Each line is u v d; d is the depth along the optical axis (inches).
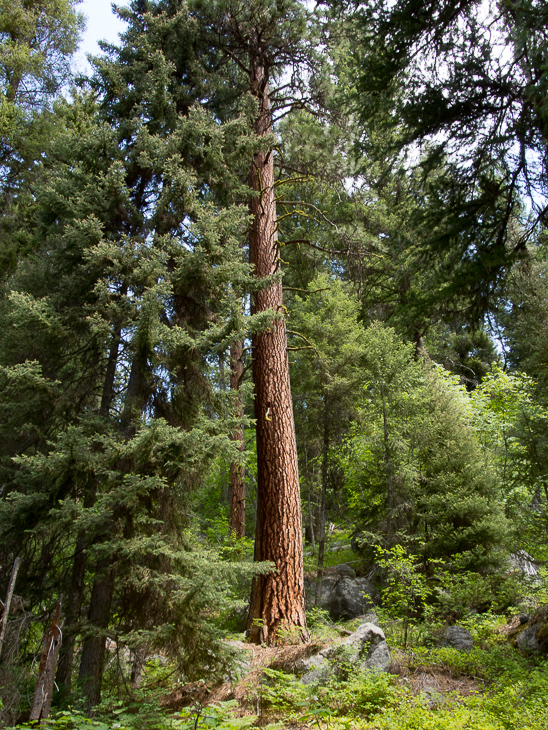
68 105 467.2
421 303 222.8
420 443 452.8
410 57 222.1
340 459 523.8
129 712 210.7
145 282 255.9
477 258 204.2
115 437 239.1
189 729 158.7
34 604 237.8
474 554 391.9
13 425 267.7
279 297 381.7
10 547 243.6
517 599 355.9
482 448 481.4
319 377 490.6
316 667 239.9
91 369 284.8
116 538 216.8
